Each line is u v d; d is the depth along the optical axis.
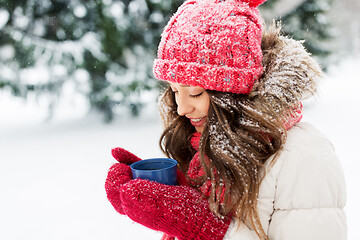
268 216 0.72
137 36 5.15
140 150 3.87
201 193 0.78
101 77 5.33
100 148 4.09
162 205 0.71
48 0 4.91
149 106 5.60
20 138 4.82
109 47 4.89
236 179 0.72
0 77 4.89
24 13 4.94
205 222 0.72
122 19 4.91
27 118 6.10
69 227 2.25
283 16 5.50
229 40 0.71
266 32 0.82
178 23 0.76
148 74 5.21
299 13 5.64
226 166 0.74
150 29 5.28
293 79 0.70
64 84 5.28
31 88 5.11
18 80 5.01
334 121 4.65
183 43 0.74
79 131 5.02
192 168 0.91
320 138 0.71
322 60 6.09
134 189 0.71
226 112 0.75
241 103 0.73
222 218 0.72
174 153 1.00
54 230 2.23
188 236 0.72
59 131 5.10
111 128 5.06
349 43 14.68
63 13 4.96
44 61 4.95
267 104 0.70
